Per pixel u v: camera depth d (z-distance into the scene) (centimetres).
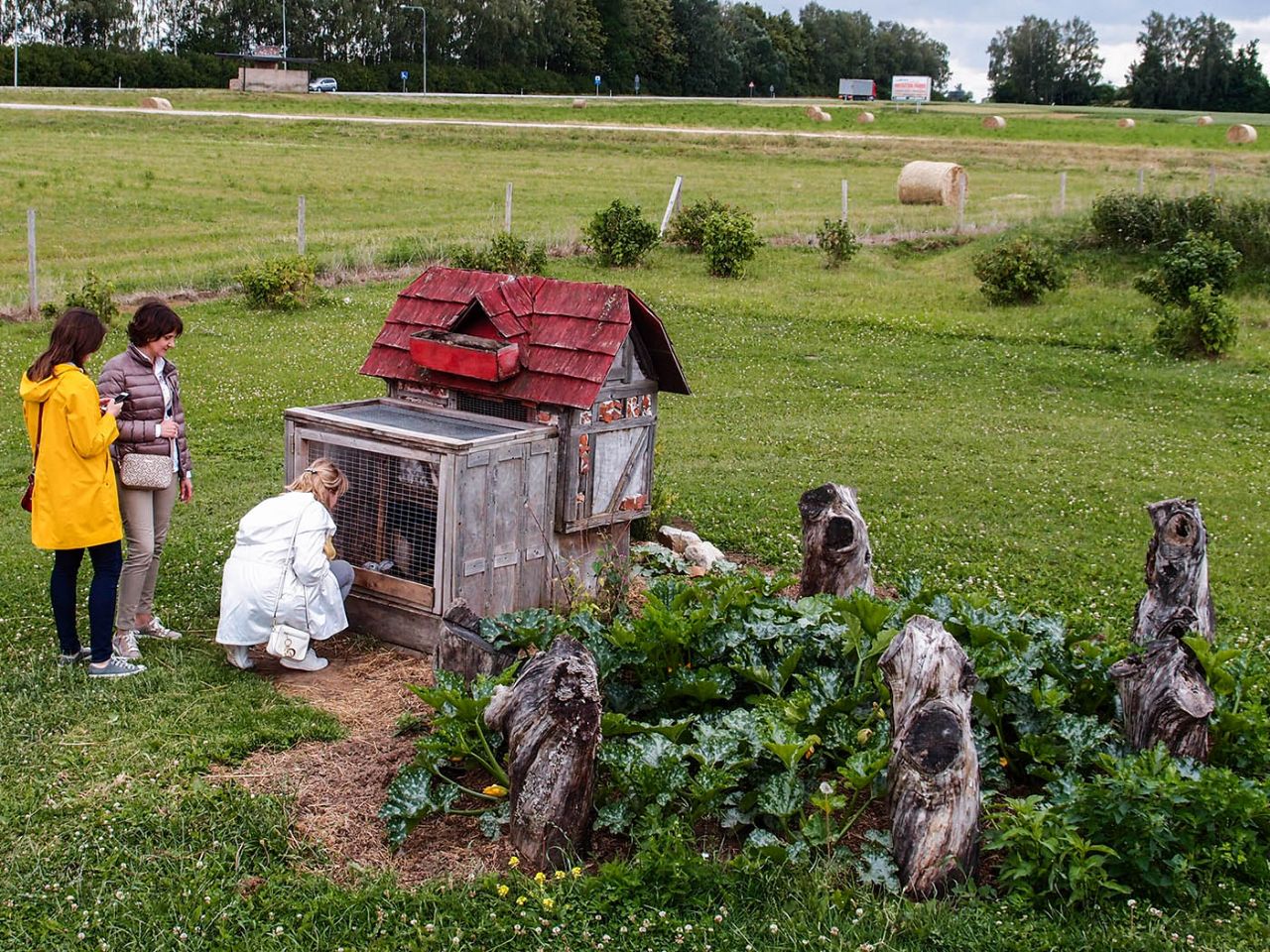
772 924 455
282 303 2014
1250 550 1024
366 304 2083
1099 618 839
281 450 1280
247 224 3014
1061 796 511
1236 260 2117
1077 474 1254
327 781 566
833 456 1302
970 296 2222
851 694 590
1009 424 1478
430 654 725
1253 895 480
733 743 540
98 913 460
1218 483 1233
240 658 693
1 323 1861
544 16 12625
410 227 2930
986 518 1098
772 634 634
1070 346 1909
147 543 703
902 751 488
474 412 812
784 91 14838
